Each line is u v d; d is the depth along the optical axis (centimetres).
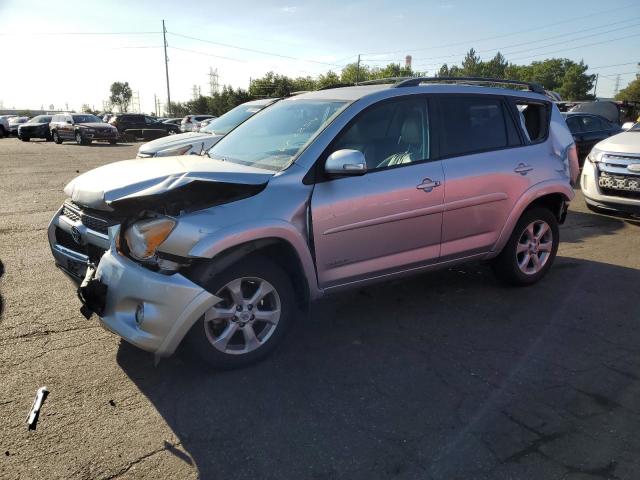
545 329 411
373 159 384
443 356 366
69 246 392
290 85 6631
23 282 491
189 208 314
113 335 385
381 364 354
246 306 336
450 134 427
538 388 326
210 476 247
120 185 326
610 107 1653
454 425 288
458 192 418
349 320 424
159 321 299
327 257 362
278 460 258
